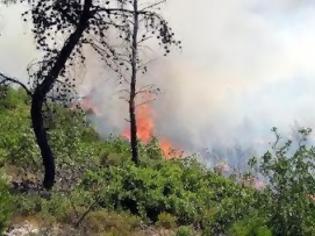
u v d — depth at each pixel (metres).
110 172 23.02
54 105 23.83
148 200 20.80
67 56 21.22
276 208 16.28
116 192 20.69
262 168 16.72
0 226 14.27
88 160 25.12
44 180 21.09
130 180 21.61
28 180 20.77
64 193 20.30
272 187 16.56
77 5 21.48
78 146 25.38
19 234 15.53
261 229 15.57
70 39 21.20
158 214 20.56
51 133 24.30
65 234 16.22
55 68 21.23
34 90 21.59
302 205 16.19
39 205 17.75
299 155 16.42
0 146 23.62
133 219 19.14
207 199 22.38
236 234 15.77
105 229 17.83
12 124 26.83
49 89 21.25
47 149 21.19
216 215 17.47
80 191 20.36
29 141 23.45
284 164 16.44
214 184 24.75
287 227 16.09
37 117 21.27
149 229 18.98
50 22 21.56
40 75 21.56
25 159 23.02
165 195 21.83
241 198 17.20
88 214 18.22
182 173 25.78
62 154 24.00
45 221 16.88
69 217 17.61
